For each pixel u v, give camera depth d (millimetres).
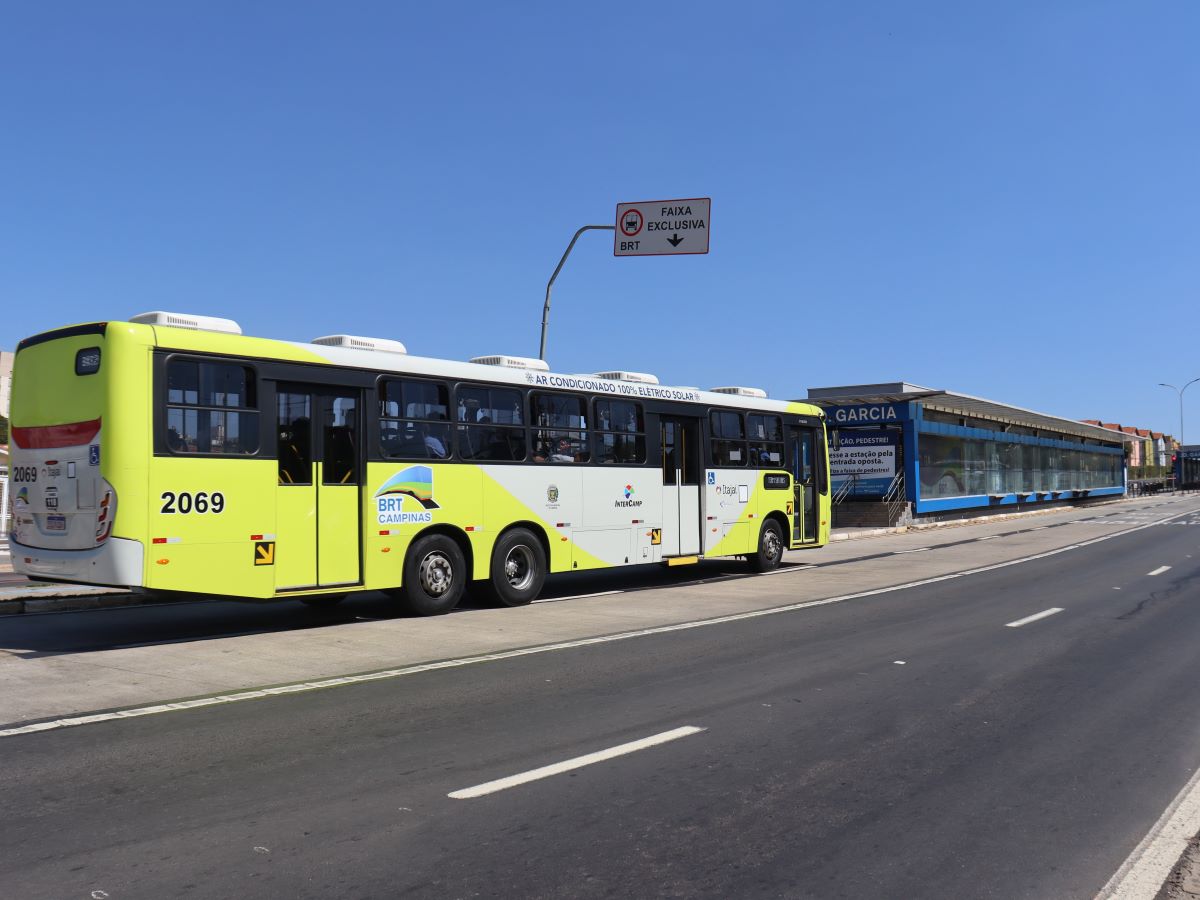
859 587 16391
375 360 12023
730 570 19828
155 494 9859
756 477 18469
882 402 37594
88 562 9781
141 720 6992
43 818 4980
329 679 8469
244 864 4402
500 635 11023
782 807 5258
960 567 20375
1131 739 6695
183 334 10234
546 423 14203
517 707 7445
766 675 8742
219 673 8727
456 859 4488
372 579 11805
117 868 4352
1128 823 5078
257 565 10656
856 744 6500
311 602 14289
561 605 13883
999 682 8516
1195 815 5195
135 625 11930
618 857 4539
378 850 4582
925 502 38438
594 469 14906
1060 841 4820
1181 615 12867
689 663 9297
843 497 38312
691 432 17094
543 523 14047
